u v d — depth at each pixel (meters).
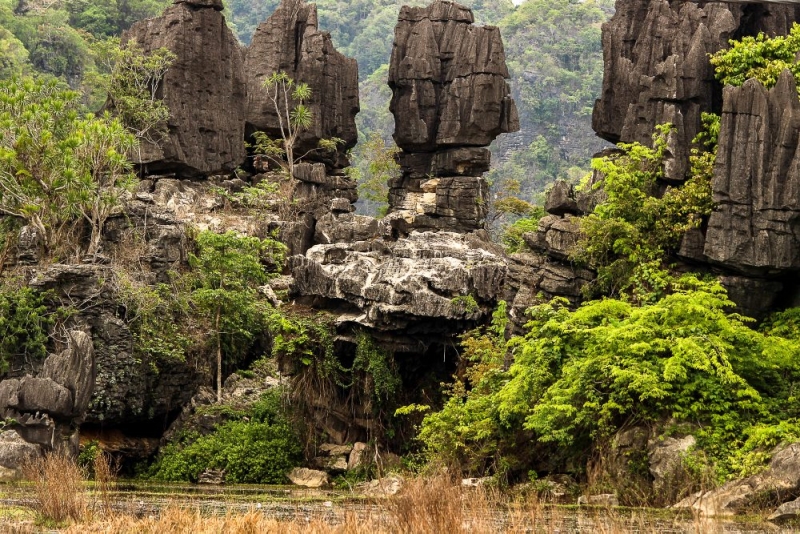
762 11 90.31
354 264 78.19
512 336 70.19
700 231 67.88
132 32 122.00
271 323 80.19
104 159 92.69
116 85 118.06
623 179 70.88
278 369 80.88
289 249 106.00
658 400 57.03
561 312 65.38
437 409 76.44
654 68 95.31
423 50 125.12
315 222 110.94
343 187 124.88
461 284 76.25
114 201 89.25
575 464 60.16
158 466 79.38
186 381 85.38
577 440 60.19
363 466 74.62
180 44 117.81
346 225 105.31
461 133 122.94
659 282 66.69
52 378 67.62
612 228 69.50
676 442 55.78
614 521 40.28
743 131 63.91
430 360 78.25
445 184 120.69
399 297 75.38
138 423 84.38
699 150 73.31
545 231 73.12
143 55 118.25
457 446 65.06
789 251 62.81
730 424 55.50
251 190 113.56
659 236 69.25
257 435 77.88
